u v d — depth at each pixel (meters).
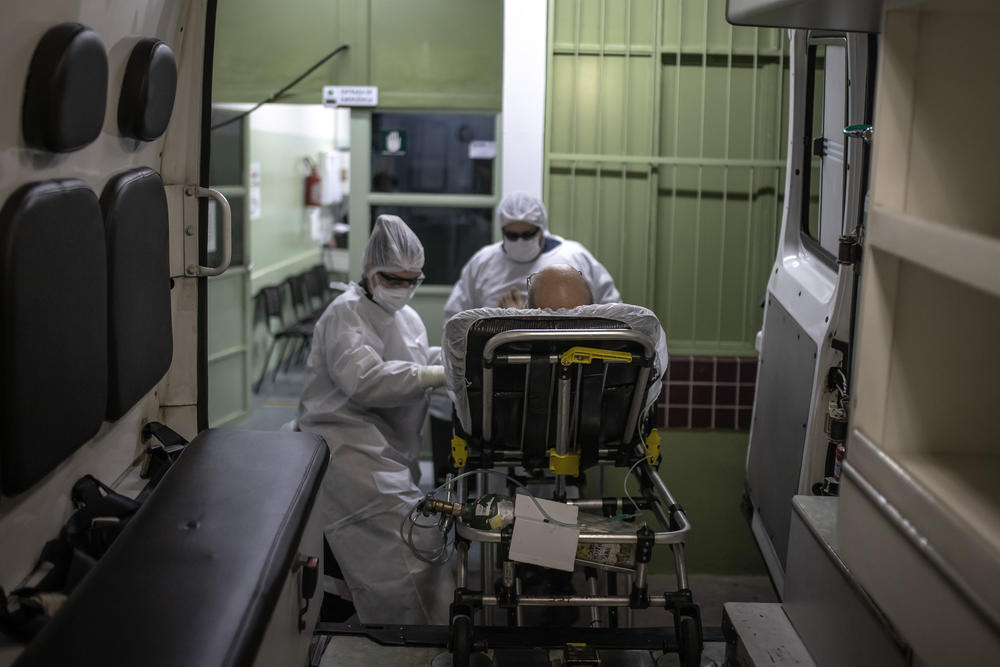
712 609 3.53
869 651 1.44
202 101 2.11
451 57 4.51
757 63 3.57
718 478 3.74
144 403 2.03
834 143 2.39
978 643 0.99
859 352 1.34
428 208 4.70
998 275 0.94
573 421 2.15
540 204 3.50
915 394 1.34
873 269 1.31
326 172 8.53
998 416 1.33
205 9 2.06
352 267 4.73
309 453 1.80
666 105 3.63
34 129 1.30
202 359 2.19
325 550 3.11
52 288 1.35
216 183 5.17
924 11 1.24
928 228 1.12
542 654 2.00
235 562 1.33
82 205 1.46
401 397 2.86
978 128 1.28
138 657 1.08
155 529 1.43
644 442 2.31
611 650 2.06
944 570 1.07
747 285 3.71
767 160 3.62
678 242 3.71
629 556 1.97
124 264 1.71
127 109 1.69
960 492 1.16
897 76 1.26
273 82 4.53
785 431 2.43
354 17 4.49
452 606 1.94
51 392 1.37
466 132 4.62
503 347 2.02
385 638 2.08
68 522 1.57
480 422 2.20
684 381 3.66
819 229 2.56
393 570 2.93
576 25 3.58
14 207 1.25
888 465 1.25
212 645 1.12
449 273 4.76
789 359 2.45
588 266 3.57
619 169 3.67
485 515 1.99
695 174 3.66
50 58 1.29
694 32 3.58
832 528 1.73
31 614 1.31
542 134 3.66
